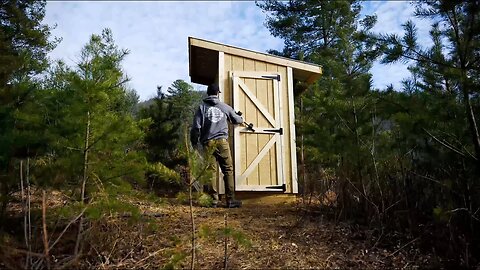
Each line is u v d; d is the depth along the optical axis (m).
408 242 4.30
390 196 4.88
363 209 5.12
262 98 7.80
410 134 4.62
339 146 5.46
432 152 4.61
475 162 4.28
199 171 3.57
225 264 3.55
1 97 4.40
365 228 4.74
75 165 3.89
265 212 5.87
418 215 4.65
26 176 3.85
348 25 14.98
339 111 5.58
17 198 4.63
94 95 4.05
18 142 3.86
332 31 15.03
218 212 5.86
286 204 6.84
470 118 4.27
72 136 4.01
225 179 6.53
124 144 4.30
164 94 11.27
